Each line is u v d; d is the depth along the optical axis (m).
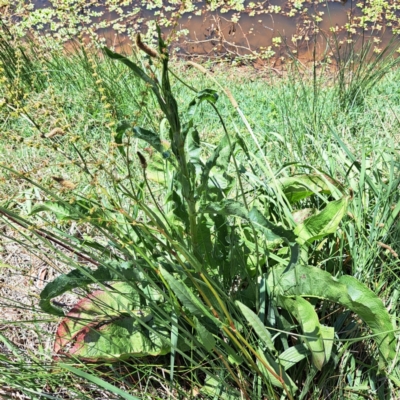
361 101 3.27
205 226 1.61
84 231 2.29
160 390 1.70
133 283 1.50
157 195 2.35
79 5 5.38
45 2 5.66
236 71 4.34
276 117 3.20
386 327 1.45
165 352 1.62
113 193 2.29
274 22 5.02
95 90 3.18
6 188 2.51
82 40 2.84
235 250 1.62
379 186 2.02
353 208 1.92
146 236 1.47
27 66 3.51
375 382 1.65
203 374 1.71
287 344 1.62
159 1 5.41
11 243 2.26
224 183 1.73
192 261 1.33
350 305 1.47
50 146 1.35
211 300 1.56
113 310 1.65
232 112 3.26
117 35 5.01
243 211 1.40
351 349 1.72
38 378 1.65
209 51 4.75
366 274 1.81
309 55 4.59
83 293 1.93
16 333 1.90
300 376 1.66
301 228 1.71
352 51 3.59
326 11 5.08
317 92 3.15
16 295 2.06
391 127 2.86
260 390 1.54
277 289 1.62
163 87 1.24
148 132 1.31
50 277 2.12
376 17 4.88
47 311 1.60
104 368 1.75
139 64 3.50
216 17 5.12
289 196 1.98
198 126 3.09
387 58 3.71
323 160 2.41
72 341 1.69
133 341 1.63
